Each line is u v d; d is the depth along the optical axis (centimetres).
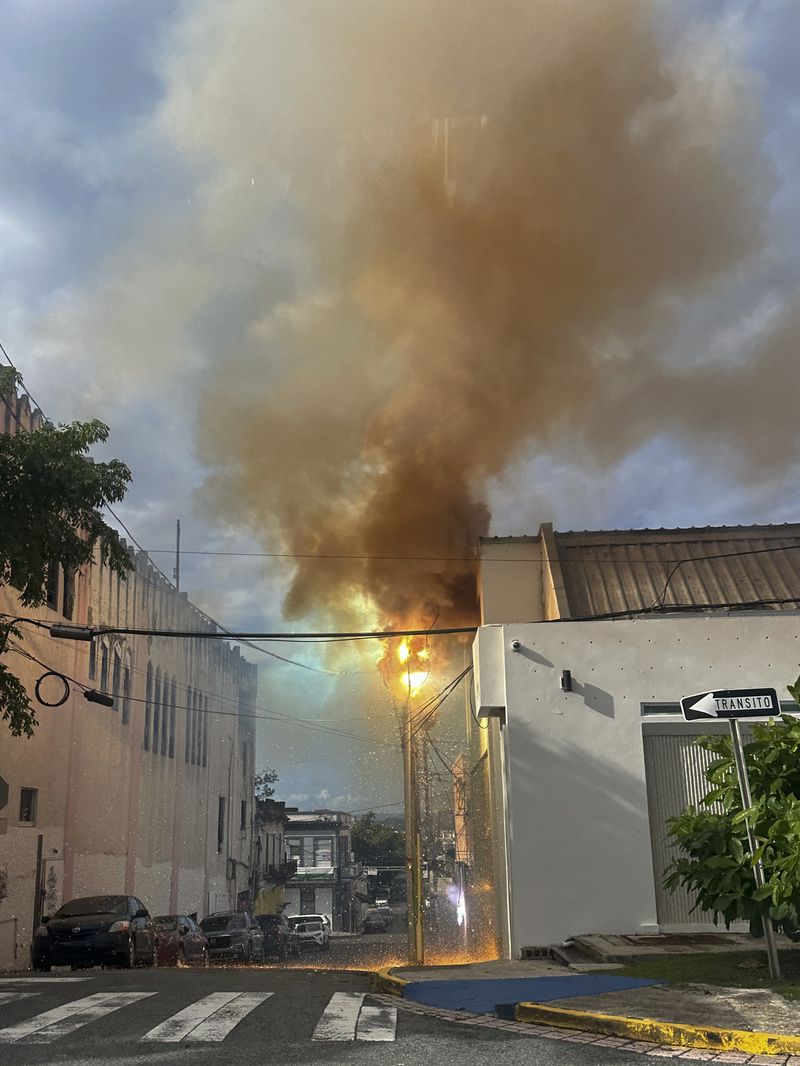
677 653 1513
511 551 2391
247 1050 666
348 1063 624
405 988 959
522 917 1427
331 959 3747
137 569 3225
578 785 1471
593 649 1521
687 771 1490
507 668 1520
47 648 2428
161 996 944
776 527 2227
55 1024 777
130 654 3136
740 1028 675
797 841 871
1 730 2156
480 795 2302
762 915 922
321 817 8281
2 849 2139
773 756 965
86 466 1480
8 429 2156
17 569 1470
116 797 2986
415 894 2162
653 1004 780
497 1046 680
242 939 2797
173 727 3672
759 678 1501
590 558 2172
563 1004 795
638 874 1434
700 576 2105
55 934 1712
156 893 3400
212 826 4234
